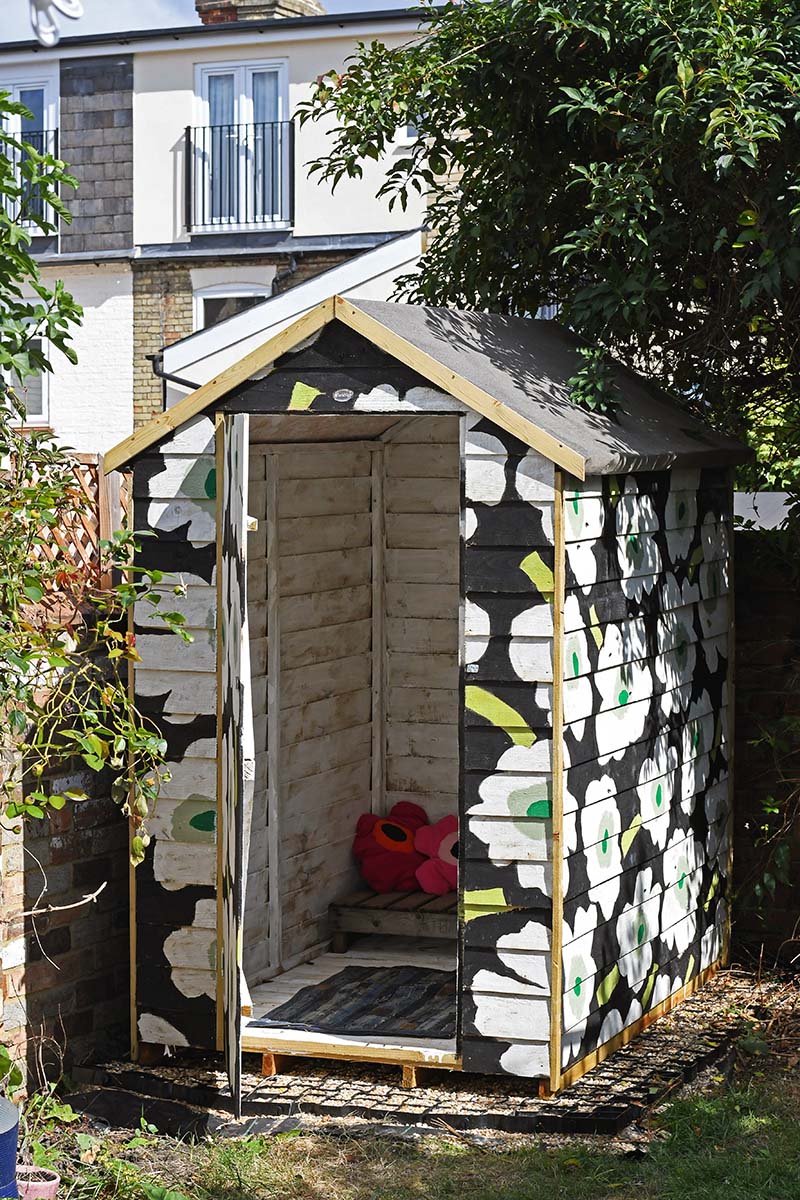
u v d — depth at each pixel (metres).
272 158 17.36
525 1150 5.20
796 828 7.55
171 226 17.80
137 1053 6.13
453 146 8.50
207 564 5.93
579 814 5.66
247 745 5.45
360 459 8.10
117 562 5.36
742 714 7.66
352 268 12.34
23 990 5.96
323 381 5.72
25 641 5.02
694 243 7.45
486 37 7.66
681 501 6.73
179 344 12.80
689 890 6.90
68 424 18.25
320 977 7.14
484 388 5.50
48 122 18.23
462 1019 5.63
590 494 5.70
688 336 7.78
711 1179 4.99
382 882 7.91
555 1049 5.53
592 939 5.81
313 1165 5.14
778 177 6.69
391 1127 5.42
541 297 8.41
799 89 6.49
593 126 7.57
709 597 7.09
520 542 5.48
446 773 8.28
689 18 6.78
